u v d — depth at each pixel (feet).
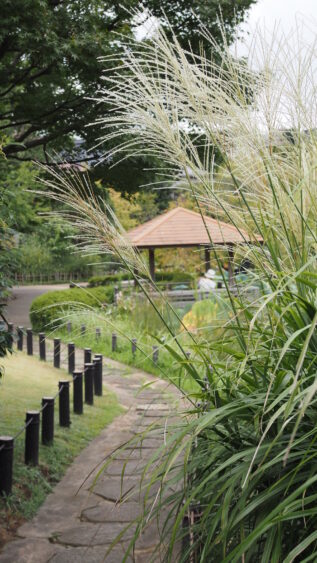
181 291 59.11
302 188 6.58
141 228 69.87
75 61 32.73
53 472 18.90
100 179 42.55
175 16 34.83
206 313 36.94
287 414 4.84
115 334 43.06
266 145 7.11
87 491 17.43
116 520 15.30
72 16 33.68
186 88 6.85
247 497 6.17
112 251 7.68
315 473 5.87
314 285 5.82
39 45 31.40
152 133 7.10
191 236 63.77
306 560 5.03
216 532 6.64
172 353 7.27
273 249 6.95
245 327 7.22
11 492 16.03
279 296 6.46
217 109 7.11
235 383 6.92
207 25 33.96
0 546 13.76
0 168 44.86
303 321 6.20
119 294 58.39
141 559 12.96
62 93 40.81
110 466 19.52
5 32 30.83
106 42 32.22
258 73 7.03
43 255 130.21
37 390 29.78
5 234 17.17
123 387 34.06
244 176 7.34
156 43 6.93
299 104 6.78
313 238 6.61
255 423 6.23
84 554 13.38
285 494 5.93
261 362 7.16
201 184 7.47
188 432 6.61
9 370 34.14
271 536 5.57
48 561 13.11
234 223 7.38
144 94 6.96
